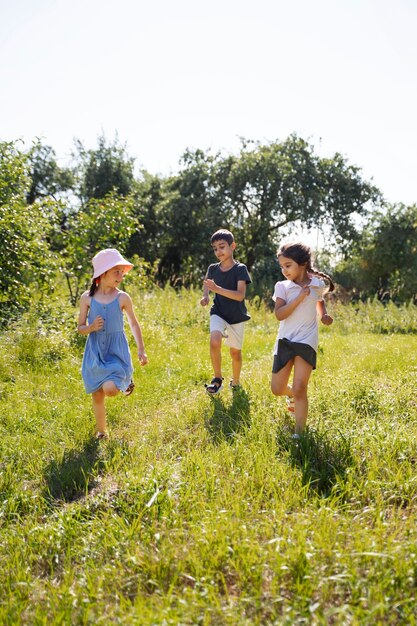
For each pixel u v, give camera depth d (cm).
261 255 3675
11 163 1098
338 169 3669
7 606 261
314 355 471
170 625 227
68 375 716
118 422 543
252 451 416
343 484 355
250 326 1427
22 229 1021
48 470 423
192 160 3794
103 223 1338
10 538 323
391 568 256
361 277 3712
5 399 621
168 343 965
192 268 3775
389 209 3647
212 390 604
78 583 272
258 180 3503
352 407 532
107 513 337
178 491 354
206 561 275
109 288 503
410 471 362
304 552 266
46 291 1081
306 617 232
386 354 884
